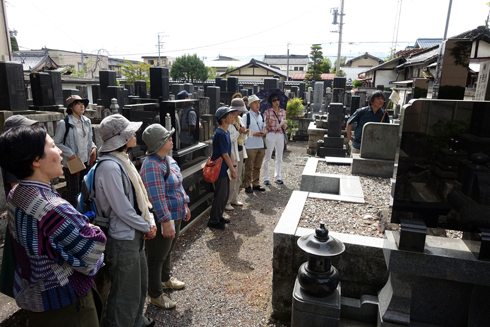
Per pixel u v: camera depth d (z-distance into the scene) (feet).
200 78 146.82
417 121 6.73
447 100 6.59
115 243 7.13
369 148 16.71
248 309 10.03
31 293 5.31
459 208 6.91
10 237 5.51
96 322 6.12
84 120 14.87
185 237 14.74
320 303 7.60
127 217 7.00
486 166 6.67
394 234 7.58
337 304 7.54
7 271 5.64
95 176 6.98
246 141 20.34
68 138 14.28
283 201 19.52
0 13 41.42
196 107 16.89
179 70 144.56
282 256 9.12
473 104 6.52
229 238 14.66
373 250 8.29
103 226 7.07
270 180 23.93
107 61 158.81
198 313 9.84
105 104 38.40
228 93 45.29
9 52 42.91
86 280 5.68
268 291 10.89
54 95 25.93
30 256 5.08
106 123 6.98
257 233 15.20
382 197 13.20
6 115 13.08
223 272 12.00
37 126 5.20
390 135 16.31
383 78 97.86
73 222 5.24
